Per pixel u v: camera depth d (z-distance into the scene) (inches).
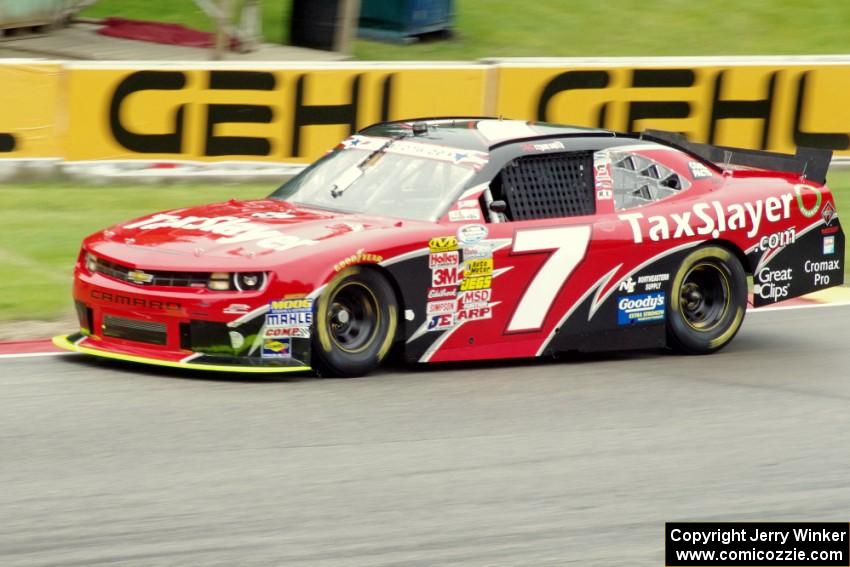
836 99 2151.8
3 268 1374.3
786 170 1288.1
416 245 1026.7
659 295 1161.4
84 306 1024.9
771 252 1224.8
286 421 869.8
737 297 1207.6
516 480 772.0
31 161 1815.9
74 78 1815.9
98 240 1039.6
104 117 1838.1
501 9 3319.4
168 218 1085.1
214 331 960.9
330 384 984.9
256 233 1016.9
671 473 802.8
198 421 859.4
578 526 698.8
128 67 1835.6
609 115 2046.0
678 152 1216.2
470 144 1121.4
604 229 1127.6
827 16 3442.4
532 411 939.3
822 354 1198.3
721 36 3275.1
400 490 740.7
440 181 1088.2
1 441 797.9
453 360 1059.3
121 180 1856.5
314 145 1935.3
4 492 705.6
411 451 818.2
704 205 1190.9
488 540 669.9
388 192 1099.3
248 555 630.5
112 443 801.6
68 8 2874.0
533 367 1106.1
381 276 1018.7
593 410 952.3
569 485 768.3
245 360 965.8
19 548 628.4
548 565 641.0
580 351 1157.1
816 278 1258.6
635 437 882.1
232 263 962.1
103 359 1037.2
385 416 898.7
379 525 682.2
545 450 838.5
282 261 968.3
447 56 2940.5
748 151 1309.1
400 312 1035.3
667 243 1159.0
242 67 1882.4
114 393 924.0
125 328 995.3
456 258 1047.6
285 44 2881.4
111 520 669.9
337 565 622.8
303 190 1151.0
